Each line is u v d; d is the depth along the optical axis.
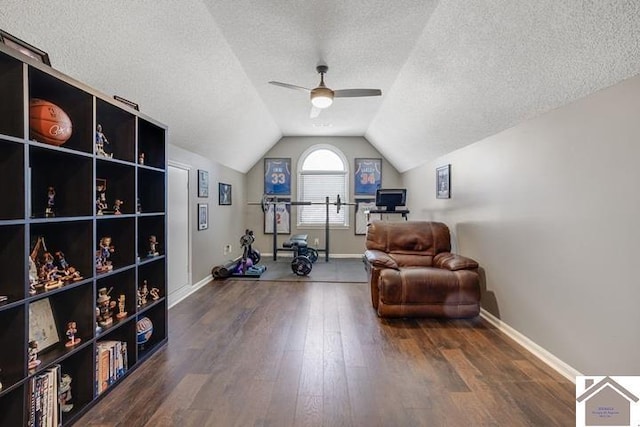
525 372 2.25
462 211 3.93
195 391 2.01
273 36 2.73
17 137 1.41
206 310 3.55
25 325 1.44
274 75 3.54
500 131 3.04
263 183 6.93
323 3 2.29
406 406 1.87
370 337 2.85
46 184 1.87
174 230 3.82
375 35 2.70
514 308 2.82
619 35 1.59
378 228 4.19
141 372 2.24
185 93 3.09
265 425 1.71
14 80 1.42
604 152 1.90
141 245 2.68
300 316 3.37
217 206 5.25
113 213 2.18
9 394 1.44
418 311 3.17
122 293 2.26
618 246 1.82
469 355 2.51
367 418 1.77
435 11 2.34
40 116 1.59
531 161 2.58
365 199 6.88
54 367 1.63
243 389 2.04
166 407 1.86
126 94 2.59
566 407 1.86
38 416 1.52
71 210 1.85
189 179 4.25
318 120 5.49
